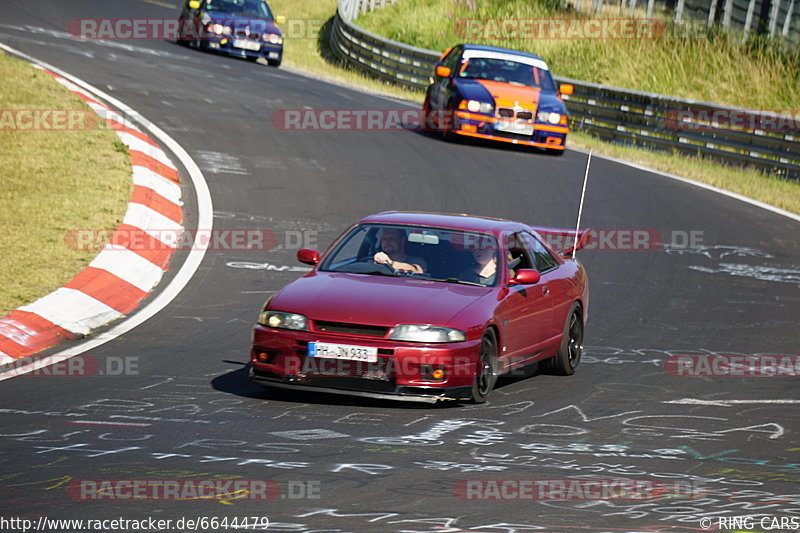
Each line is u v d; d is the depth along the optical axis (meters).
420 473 21.34
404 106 88.50
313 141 68.75
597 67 115.44
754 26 116.00
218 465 21.39
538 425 26.00
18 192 47.12
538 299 30.72
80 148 54.56
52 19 108.62
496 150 73.31
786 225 59.41
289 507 18.83
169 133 64.12
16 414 24.95
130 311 36.88
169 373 29.61
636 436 25.36
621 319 39.91
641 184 66.31
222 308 37.72
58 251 40.88
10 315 33.38
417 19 133.75
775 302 43.91
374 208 54.66
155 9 134.50
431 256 30.09
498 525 18.22
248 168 59.88
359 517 18.39
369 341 26.23
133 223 45.88
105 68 80.62
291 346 26.67
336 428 24.80
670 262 49.66
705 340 37.50
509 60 78.06
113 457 21.72
